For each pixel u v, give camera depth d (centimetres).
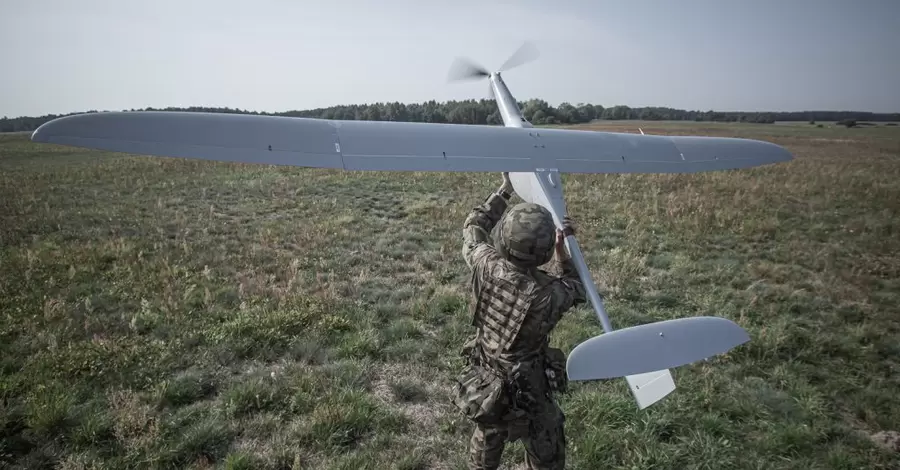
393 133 266
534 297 200
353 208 1047
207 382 383
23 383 364
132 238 776
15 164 1836
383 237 810
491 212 266
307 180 1396
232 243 762
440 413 355
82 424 318
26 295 523
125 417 321
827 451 318
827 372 413
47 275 590
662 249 770
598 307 228
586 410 347
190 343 434
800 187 1279
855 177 1461
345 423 331
